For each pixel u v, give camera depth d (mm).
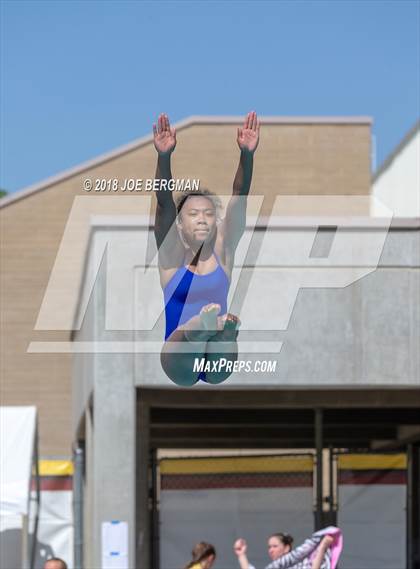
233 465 19281
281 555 15117
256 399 18453
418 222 16484
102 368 16172
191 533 19062
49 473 23922
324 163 28234
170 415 22641
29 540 23562
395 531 18953
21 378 26891
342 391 18656
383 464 19109
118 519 15969
